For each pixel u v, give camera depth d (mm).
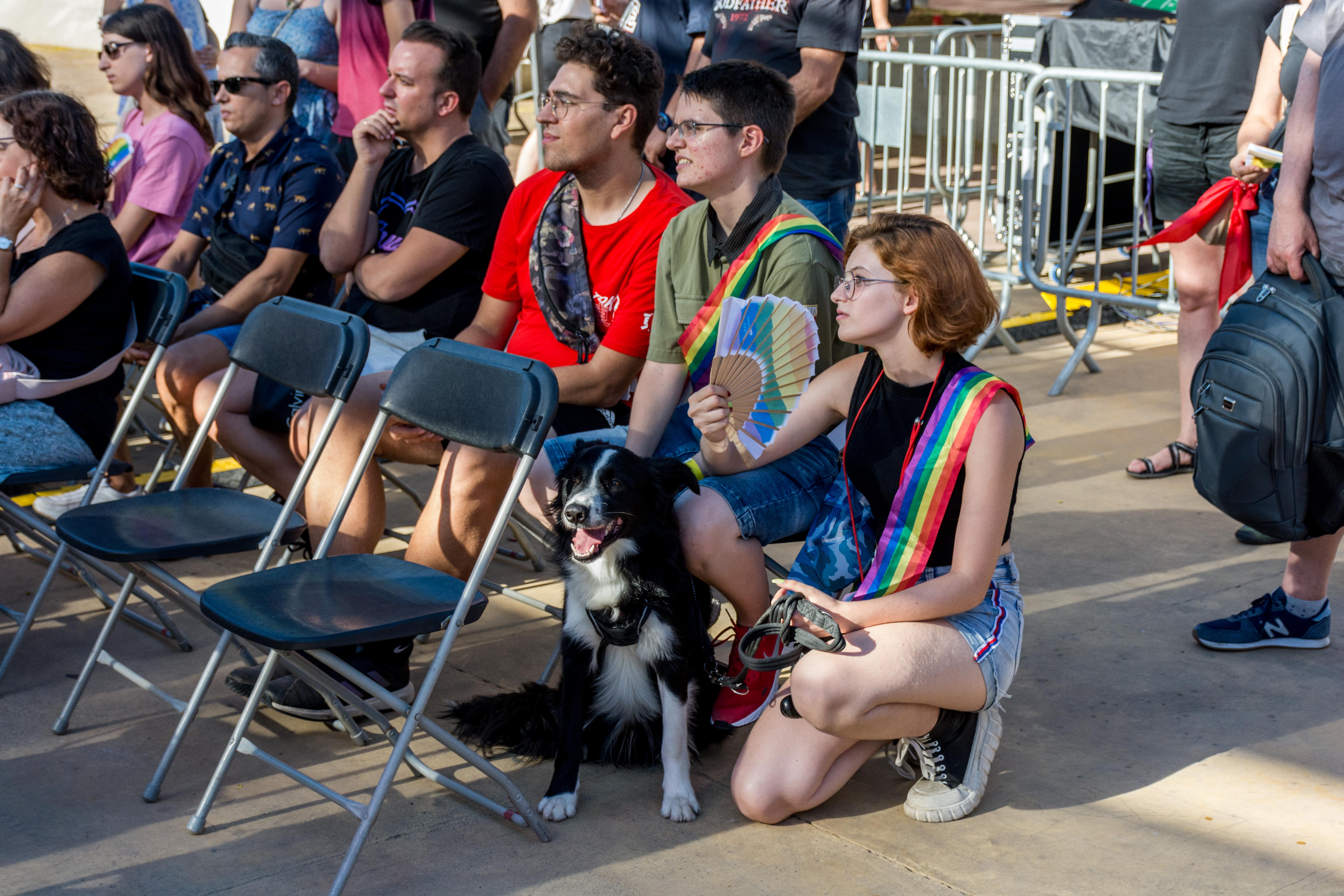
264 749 3270
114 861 2748
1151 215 6422
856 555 2980
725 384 2965
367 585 2934
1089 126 7102
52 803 2986
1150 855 2730
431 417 3068
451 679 3664
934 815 2875
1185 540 4520
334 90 6219
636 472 2861
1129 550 4441
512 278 3842
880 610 2727
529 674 3695
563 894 2633
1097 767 3104
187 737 3314
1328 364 3217
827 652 2697
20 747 3250
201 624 4020
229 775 3133
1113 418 5852
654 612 2910
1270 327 3273
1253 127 4340
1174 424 5730
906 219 2768
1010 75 7309
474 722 3281
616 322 3518
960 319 2693
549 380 2873
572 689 2982
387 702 2760
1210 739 3215
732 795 2920
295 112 6188
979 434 2713
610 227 3561
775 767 2848
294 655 2838
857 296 2748
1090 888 2619
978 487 2717
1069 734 3264
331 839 2852
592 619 2938
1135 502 4895
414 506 5035
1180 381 5289
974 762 2896
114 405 4059
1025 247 6383
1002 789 3021
